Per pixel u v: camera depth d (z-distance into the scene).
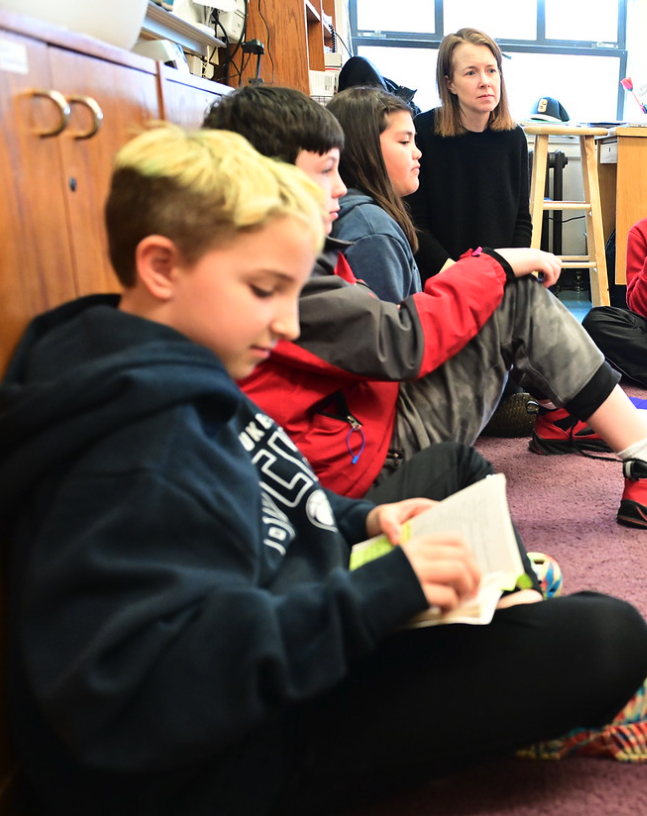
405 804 0.75
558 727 0.71
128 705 0.52
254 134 1.10
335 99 1.59
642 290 2.47
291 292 0.65
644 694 0.81
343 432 1.09
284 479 0.77
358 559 0.75
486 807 0.75
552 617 0.72
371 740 0.69
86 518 0.54
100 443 0.56
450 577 0.61
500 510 0.68
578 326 1.22
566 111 4.38
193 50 2.14
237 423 0.77
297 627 0.56
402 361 1.05
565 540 1.33
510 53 4.91
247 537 0.60
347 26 4.73
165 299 0.64
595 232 3.41
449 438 1.18
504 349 1.21
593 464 1.74
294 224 0.63
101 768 0.51
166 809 0.58
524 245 2.50
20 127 0.75
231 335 0.64
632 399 2.20
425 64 4.90
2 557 0.66
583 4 4.88
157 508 0.55
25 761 0.61
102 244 0.99
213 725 0.52
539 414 1.84
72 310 0.70
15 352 0.66
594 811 0.74
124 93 1.09
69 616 0.52
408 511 0.82
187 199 0.61
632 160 3.54
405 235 1.57
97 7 1.03
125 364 0.57
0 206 0.69
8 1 0.90
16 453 0.58
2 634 0.67
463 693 0.69
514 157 2.42
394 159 1.61
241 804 0.61
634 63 4.91
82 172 0.92
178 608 0.53
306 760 0.68
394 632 0.70
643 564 1.22
